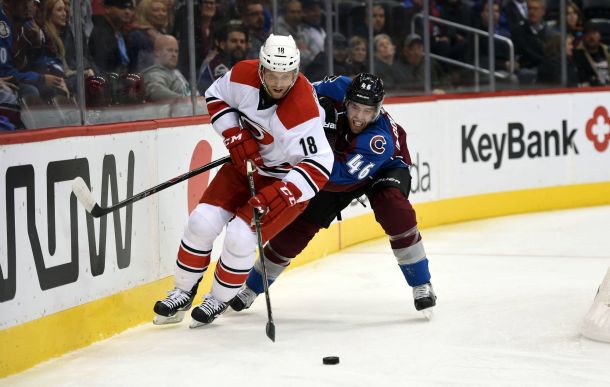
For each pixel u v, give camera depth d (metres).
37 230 7.84
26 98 8.58
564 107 17.56
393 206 9.10
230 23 12.04
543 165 17.36
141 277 9.32
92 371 7.61
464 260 12.68
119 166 9.01
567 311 9.46
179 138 10.05
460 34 16.48
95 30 9.61
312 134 8.10
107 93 9.79
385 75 15.27
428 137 15.66
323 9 14.02
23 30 8.52
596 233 14.75
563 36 17.91
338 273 11.89
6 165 7.47
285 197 8.05
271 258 9.46
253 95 8.26
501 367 7.56
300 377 7.34
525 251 13.29
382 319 9.30
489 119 16.59
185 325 9.16
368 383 7.17
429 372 7.44
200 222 8.57
